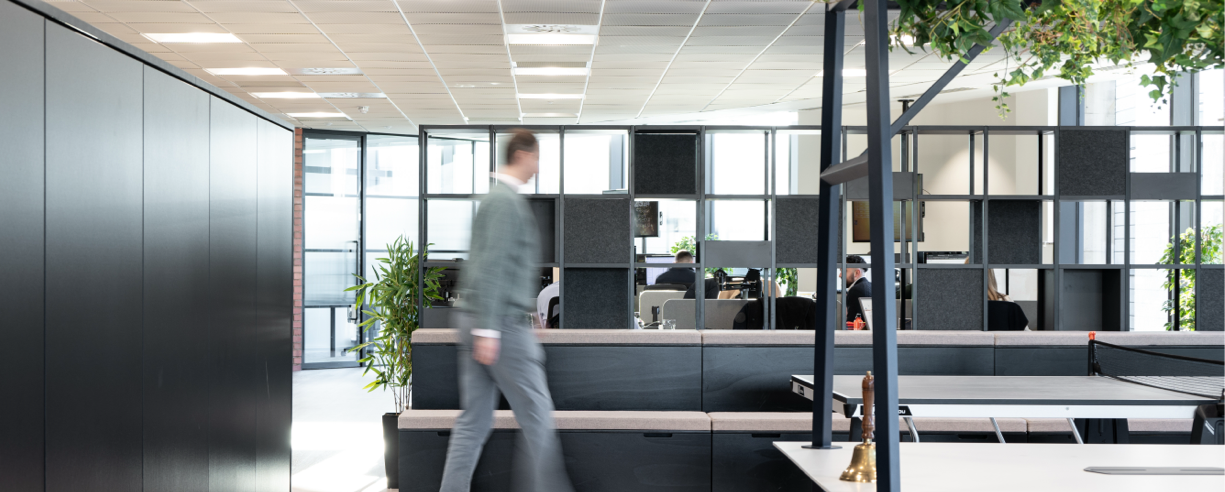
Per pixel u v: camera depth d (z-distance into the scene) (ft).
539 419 10.03
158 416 7.14
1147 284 25.16
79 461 5.90
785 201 15.25
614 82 29.27
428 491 12.37
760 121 38.91
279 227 10.46
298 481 15.39
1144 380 11.16
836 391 9.93
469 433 10.36
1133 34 5.58
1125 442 12.17
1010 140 30.58
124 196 6.55
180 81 7.58
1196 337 13.30
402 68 26.58
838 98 6.51
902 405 9.36
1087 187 15.19
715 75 28.25
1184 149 23.52
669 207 38.52
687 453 12.37
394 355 15.64
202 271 8.07
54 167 5.60
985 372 13.34
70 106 5.79
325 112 33.96
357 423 21.49
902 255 15.05
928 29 5.16
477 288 9.81
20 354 5.23
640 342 13.17
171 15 20.26
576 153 39.42
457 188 38.99
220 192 8.52
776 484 12.31
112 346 6.36
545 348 13.10
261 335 9.82
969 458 6.32
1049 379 11.39
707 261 15.11
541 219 15.48
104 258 6.23
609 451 12.35
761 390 13.25
